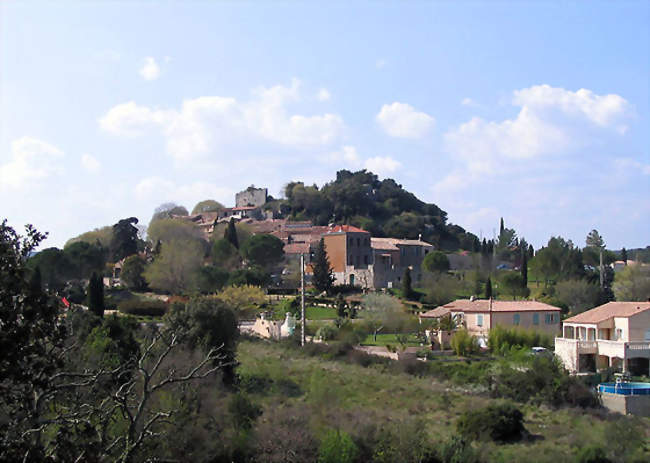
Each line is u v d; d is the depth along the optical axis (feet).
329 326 257.14
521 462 120.98
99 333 145.18
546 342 230.68
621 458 123.95
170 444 95.45
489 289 359.87
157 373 114.83
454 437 126.31
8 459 52.54
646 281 344.08
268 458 112.27
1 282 52.47
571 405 164.55
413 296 378.32
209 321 170.60
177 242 398.42
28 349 53.21
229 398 133.69
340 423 131.95
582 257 447.01
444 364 204.13
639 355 191.52
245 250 450.71
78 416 63.52
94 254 382.22
